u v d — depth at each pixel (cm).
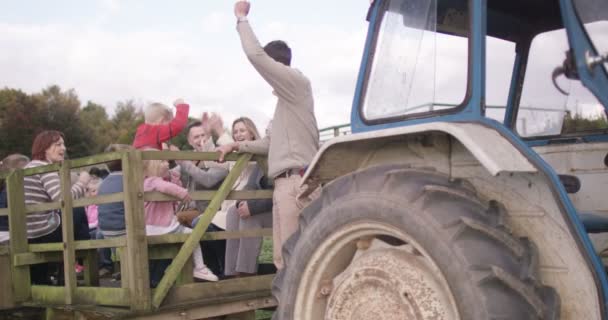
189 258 435
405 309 272
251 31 425
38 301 477
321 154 314
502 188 274
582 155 340
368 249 300
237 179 474
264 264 557
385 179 286
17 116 5475
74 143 5894
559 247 256
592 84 268
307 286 312
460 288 245
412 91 307
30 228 496
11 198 486
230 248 495
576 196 338
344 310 297
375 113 320
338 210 298
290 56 452
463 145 278
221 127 599
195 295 427
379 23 330
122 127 7206
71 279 446
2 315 504
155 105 547
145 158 407
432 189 266
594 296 245
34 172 482
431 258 258
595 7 276
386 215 276
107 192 468
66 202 448
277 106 438
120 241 406
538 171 252
